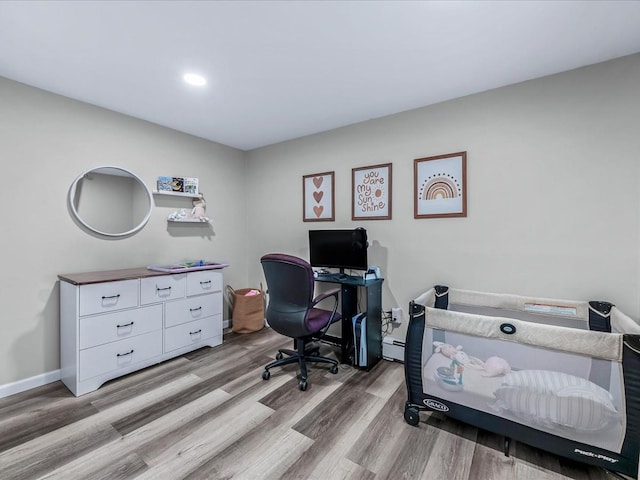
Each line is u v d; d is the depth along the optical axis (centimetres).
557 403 135
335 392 214
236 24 155
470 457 152
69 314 217
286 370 249
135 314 238
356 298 271
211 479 138
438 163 249
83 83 217
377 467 145
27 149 218
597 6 142
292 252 349
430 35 164
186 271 273
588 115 194
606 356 127
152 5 140
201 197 333
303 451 156
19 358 215
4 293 210
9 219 211
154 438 165
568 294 202
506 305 216
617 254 187
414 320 174
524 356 144
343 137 304
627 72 183
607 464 128
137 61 189
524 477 139
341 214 307
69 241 240
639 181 181
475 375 155
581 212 197
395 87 224
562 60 189
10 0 136
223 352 286
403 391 216
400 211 270
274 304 233
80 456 152
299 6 142
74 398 205
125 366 233
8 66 194
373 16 149
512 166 219
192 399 204
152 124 294
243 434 169
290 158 347
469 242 237
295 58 186
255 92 231
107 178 262
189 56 184
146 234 291
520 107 216
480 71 202
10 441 162
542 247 210
